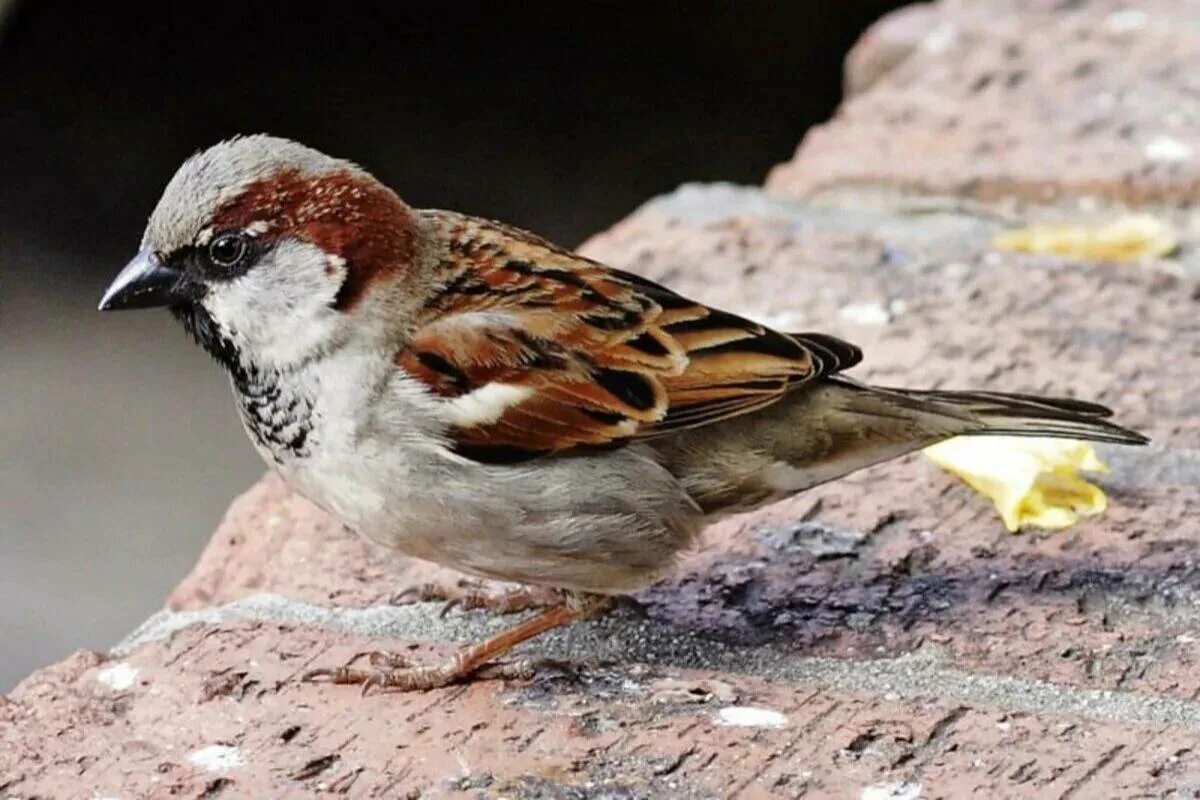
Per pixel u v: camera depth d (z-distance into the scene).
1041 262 3.10
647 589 3.02
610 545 3.00
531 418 3.00
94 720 2.98
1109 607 3.01
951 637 3.00
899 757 2.97
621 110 3.93
